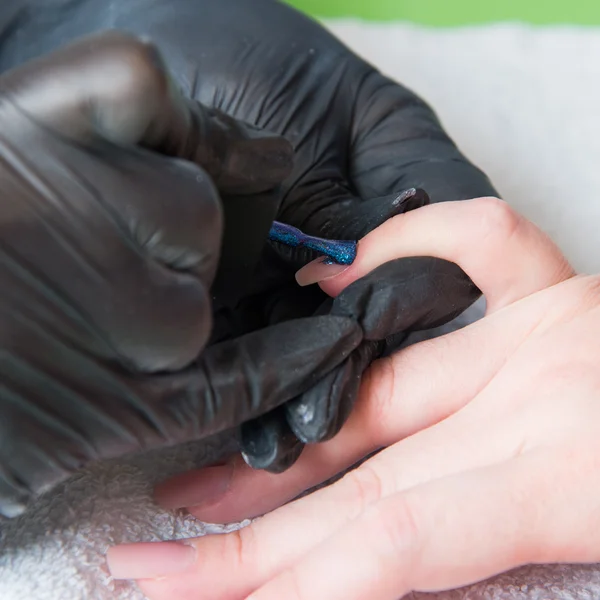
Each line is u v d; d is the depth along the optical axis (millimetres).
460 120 465
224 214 264
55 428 258
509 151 451
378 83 365
